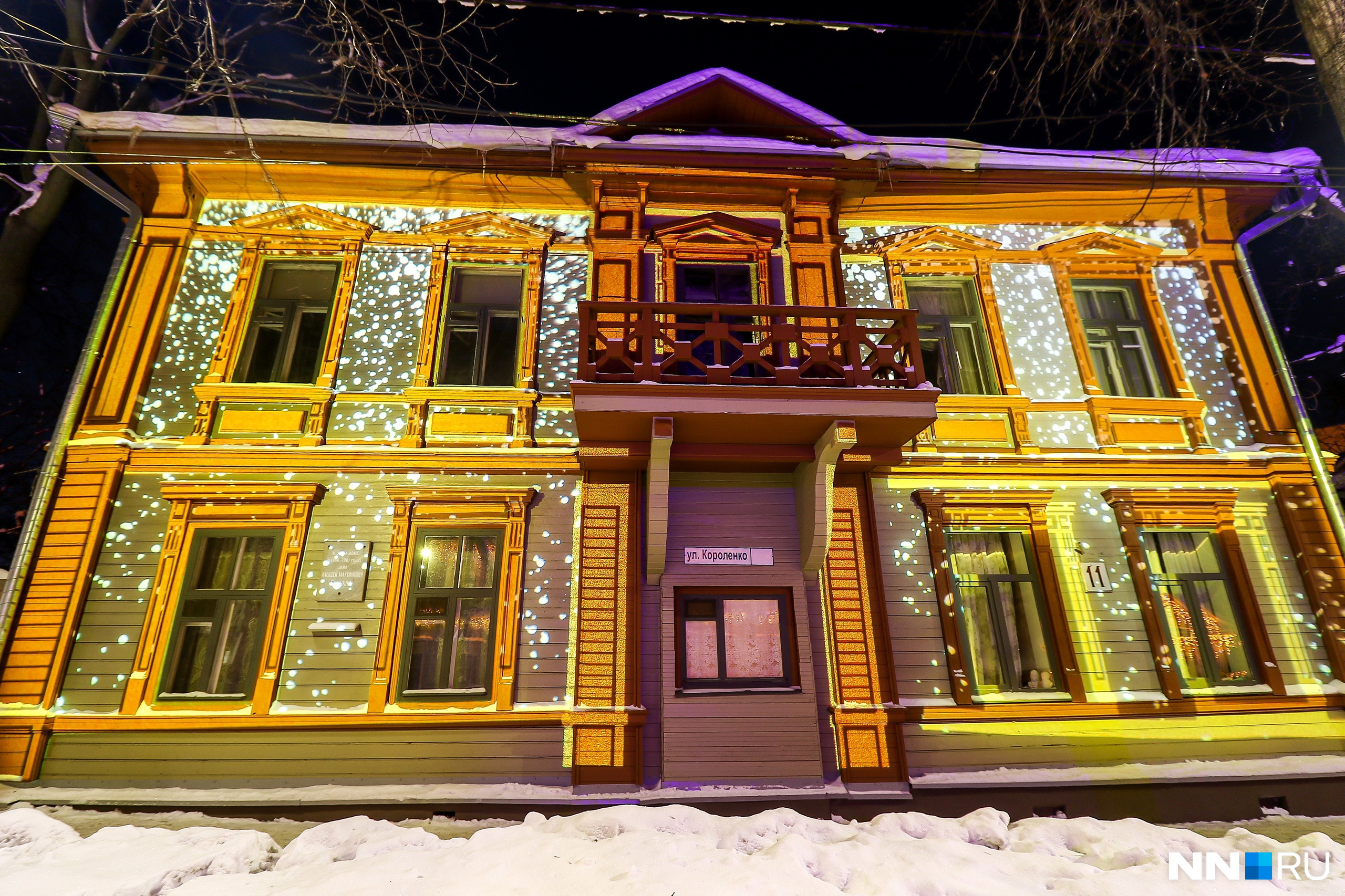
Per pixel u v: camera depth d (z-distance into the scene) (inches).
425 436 310.2
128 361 306.8
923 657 289.3
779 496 305.7
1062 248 359.3
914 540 306.3
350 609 280.8
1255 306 354.6
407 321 329.7
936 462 316.2
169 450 295.6
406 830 217.2
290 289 337.7
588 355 274.7
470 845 199.3
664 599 283.6
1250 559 314.3
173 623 277.3
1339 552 311.4
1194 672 301.0
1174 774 274.1
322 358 319.3
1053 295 354.6
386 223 346.3
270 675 269.1
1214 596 313.7
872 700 279.3
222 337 318.0
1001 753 277.4
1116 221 369.7
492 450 305.3
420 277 338.0
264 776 260.1
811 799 258.4
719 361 285.3
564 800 253.6
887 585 298.2
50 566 277.1
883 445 297.7
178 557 283.4
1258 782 275.7
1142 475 322.0
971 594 305.6
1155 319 350.9
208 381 308.8
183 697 267.1
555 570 290.5
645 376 272.1
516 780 263.0
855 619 289.4
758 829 215.9
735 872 174.1
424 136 323.3
